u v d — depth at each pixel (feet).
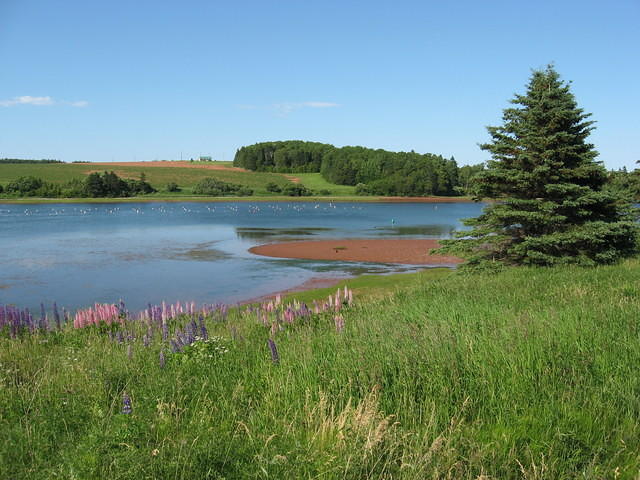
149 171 570.46
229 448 12.63
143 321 33.86
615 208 63.41
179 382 17.52
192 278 86.43
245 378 18.49
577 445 13.10
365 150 639.76
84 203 379.35
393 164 551.18
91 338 30.12
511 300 35.63
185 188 505.25
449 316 27.61
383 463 12.26
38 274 89.86
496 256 64.13
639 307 26.53
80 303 66.95
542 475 11.72
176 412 15.14
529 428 14.08
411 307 33.71
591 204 62.28
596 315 25.02
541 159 61.98
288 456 12.26
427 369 17.58
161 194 467.11
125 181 469.16
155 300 68.85
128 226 197.47
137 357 23.03
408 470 11.80
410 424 14.46
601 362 17.85
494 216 63.00
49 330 33.14
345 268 98.02
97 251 121.60
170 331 31.04
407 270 95.71
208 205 371.97
